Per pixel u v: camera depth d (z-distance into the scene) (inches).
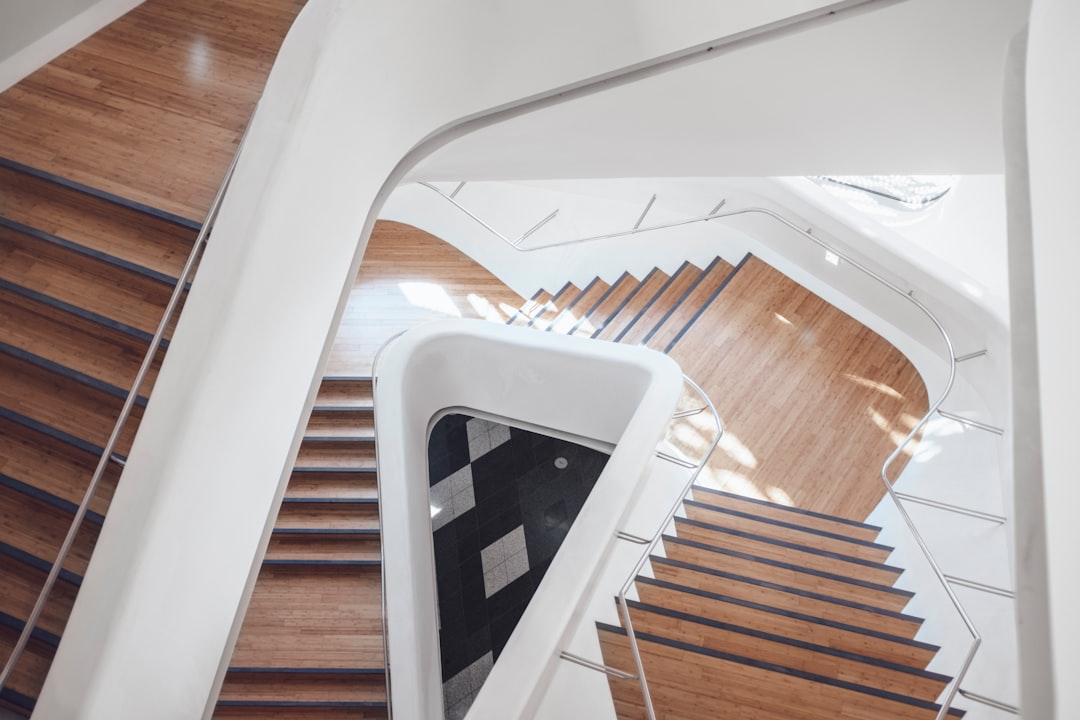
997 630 164.2
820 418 225.8
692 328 243.9
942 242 202.7
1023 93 66.6
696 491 215.3
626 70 127.4
